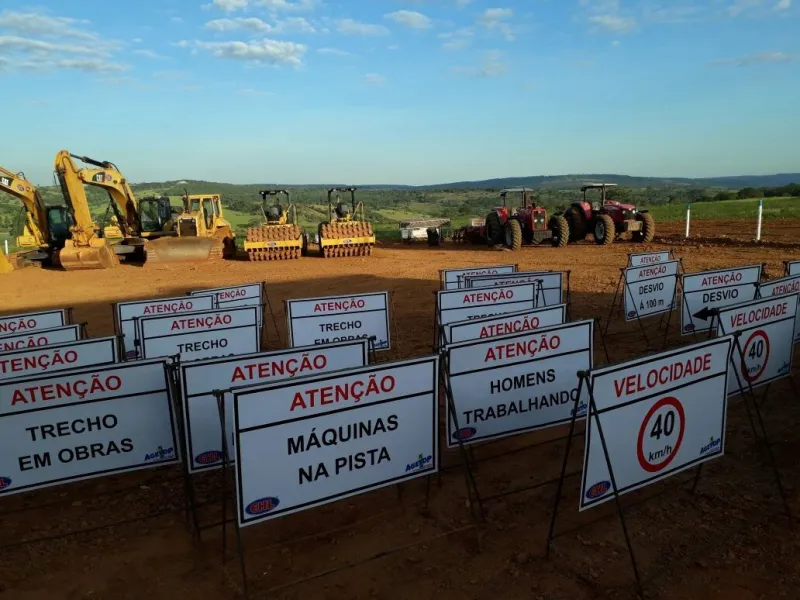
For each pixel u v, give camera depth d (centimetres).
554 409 481
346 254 2292
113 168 2359
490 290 705
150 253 2170
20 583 367
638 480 369
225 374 431
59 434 417
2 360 507
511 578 352
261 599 343
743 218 2811
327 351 460
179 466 534
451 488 468
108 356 546
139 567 380
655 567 356
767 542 377
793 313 566
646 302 853
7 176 2194
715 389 402
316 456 355
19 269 2114
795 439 521
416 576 359
